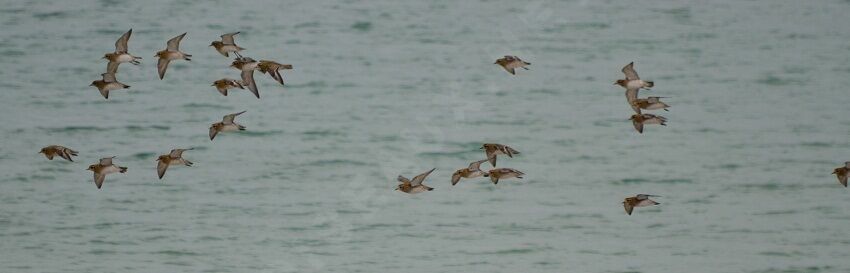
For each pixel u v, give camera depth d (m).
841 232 28.66
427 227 28.98
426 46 43.38
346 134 35.47
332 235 28.50
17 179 31.72
